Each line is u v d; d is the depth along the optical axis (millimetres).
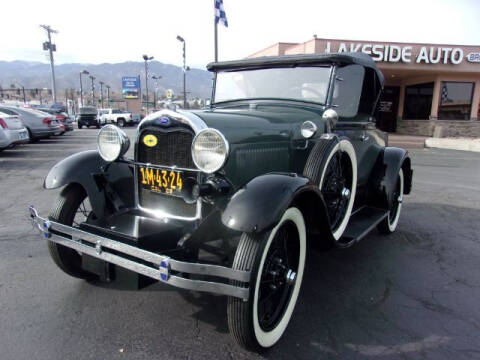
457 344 2643
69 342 2533
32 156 11188
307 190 2576
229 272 2199
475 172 10297
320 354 2498
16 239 4355
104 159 3182
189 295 3199
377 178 4516
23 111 14836
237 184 2852
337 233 3385
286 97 3842
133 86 54594
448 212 6129
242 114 3248
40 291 3197
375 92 4457
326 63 3635
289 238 2775
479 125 19938
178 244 2596
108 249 2580
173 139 2824
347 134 3855
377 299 3256
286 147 3289
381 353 2523
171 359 2398
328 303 3164
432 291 3430
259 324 2422
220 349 2512
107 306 2994
